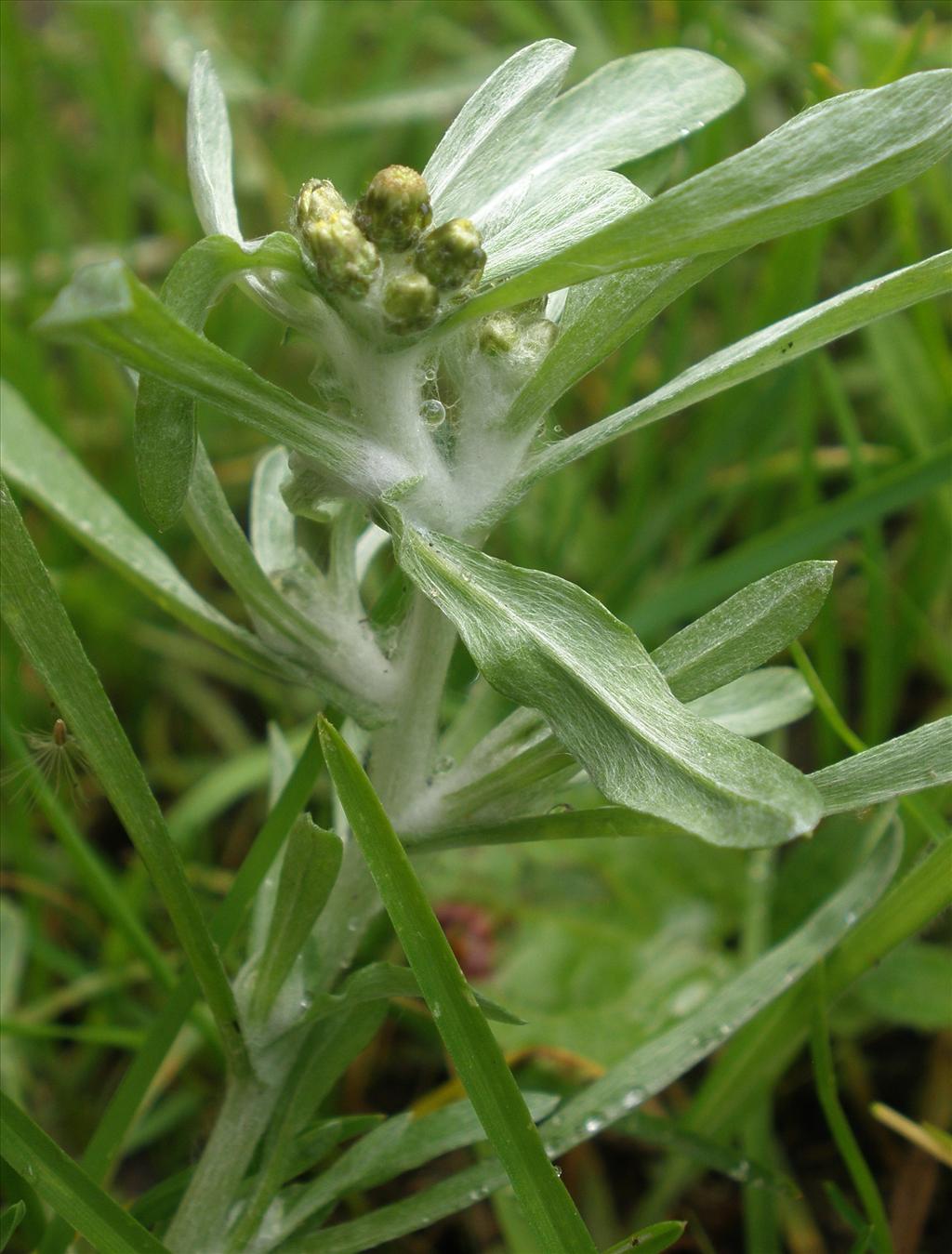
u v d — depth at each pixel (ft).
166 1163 0.38
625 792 0.19
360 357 0.22
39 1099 0.38
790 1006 0.31
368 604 0.46
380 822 0.22
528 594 0.21
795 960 0.29
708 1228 0.36
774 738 0.44
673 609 0.44
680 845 0.42
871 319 0.22
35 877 0.40
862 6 0.53
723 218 0.19
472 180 0.25
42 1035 0.34
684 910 0.41
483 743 0.25
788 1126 0.38
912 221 0.47
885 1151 0.37
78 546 0.48
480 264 0.21
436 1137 0.26
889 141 0.19
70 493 0.31
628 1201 0.37
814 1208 0.37
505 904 0.41
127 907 0.33
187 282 0.20
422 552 0.21
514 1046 0.38
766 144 0.19
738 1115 0.33
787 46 0.61
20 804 0.33
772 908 0.41
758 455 0.48
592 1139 0.38
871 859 0.29
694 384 0.22
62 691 0.23
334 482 0.23
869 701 0.43
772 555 0.43
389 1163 0.26
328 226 0.20
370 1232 0.25
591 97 0.28
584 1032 0.39
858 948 0.29
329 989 0.27
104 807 0.45
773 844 0.18
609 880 0.42
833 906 0.29
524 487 0.23
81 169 0.62
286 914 0.24
